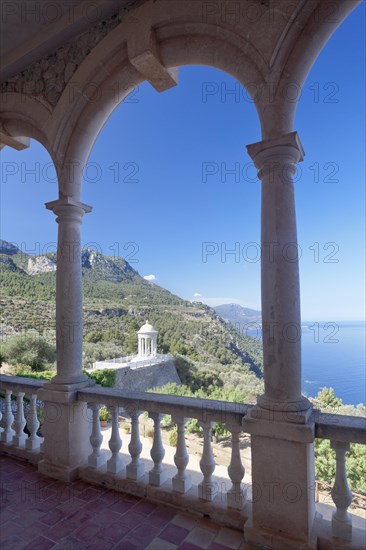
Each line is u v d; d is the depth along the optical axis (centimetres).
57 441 287
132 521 217
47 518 220
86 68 289
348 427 181
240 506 212
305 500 183
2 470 298
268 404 193
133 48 254
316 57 207
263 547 190
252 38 212
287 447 188
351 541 182
